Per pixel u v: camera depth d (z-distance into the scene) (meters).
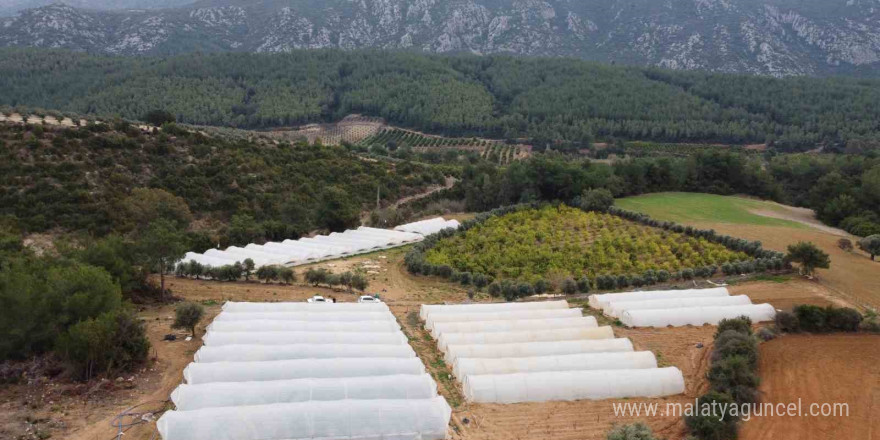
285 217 92.88
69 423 29.38
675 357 41.59
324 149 133.12
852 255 71.44
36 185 81.88
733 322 43.09
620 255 69.75
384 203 113.25
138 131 105.06
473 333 43.59
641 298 53.66
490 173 119.25
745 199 110.81
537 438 30.42
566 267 66.38
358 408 30.66
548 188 104.00
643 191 112.88
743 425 30.83
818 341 42.72
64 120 106.44
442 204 109.06
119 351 35.47
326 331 43.47
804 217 99.62
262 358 38.25
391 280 64.19
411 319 50.22
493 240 77.81
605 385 35.59
